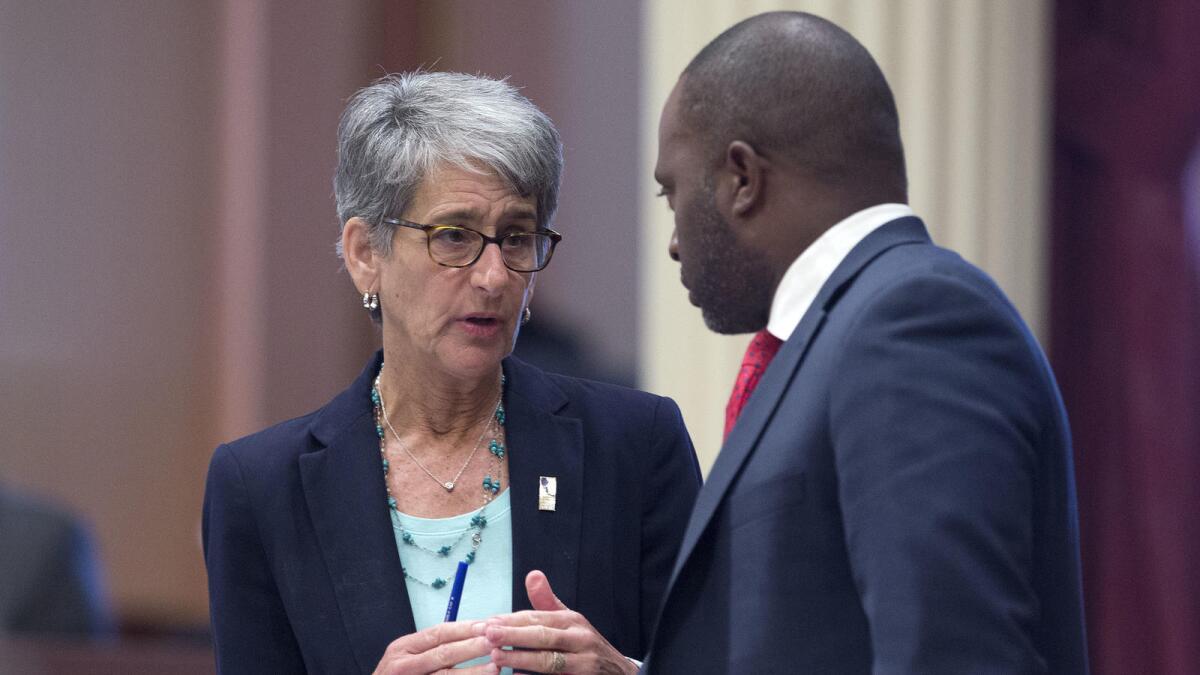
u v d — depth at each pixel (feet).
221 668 23.40
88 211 46.68
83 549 45.01
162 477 46.93
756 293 19.31
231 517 23.70
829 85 18.57
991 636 15.70
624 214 48.49
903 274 17.62
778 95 18.60
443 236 22.72
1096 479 53.31
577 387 25.35
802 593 17.57
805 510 17.62
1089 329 53.11
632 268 48.34
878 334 17.16
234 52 47.85
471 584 23.47
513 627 21.36
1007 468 16.34
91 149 46.70
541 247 23.70
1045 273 50.78
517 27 48.98
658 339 44.62
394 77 24.16
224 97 47.78
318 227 48.44
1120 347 53.06
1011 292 46.39
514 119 22.84
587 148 48.65
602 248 48.39
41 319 46.06
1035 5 46.98
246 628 23.48
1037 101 47.01
